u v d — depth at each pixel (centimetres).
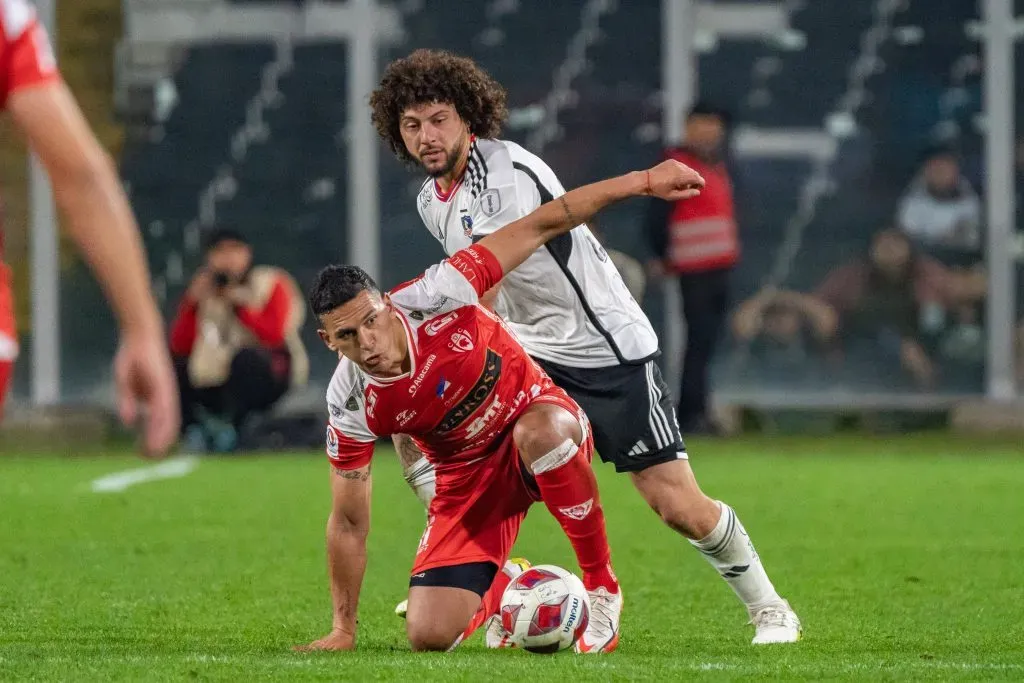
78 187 885
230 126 5594
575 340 1806
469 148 1783
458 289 1605
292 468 4209
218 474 4050
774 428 5494
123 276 873
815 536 2848
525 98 5616
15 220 5334
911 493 3550
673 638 1844
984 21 5584
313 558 2570
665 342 5406
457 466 1730
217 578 2348
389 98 1789
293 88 5584
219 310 4628
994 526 2988
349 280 1557
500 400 1698
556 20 5622
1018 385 5534
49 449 5097
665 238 4684
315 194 5591
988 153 5578
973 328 5544
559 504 1705
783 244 5581
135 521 3075
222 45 5581
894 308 5547
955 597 2170
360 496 1678
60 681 1442
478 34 5612
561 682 1435
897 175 5588
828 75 5612
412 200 5597
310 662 1545
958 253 5550
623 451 1809
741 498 3456
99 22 5556
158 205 5581
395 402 1627
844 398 5534
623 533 2864
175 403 882
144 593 2198
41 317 5359
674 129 5603
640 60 5619
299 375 4722
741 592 1828
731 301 5559
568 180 5622
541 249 1775
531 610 1664
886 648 1747
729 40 5609
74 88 5553
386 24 5588
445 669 1498
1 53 941
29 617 1984
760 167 5600
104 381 5403
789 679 1476
